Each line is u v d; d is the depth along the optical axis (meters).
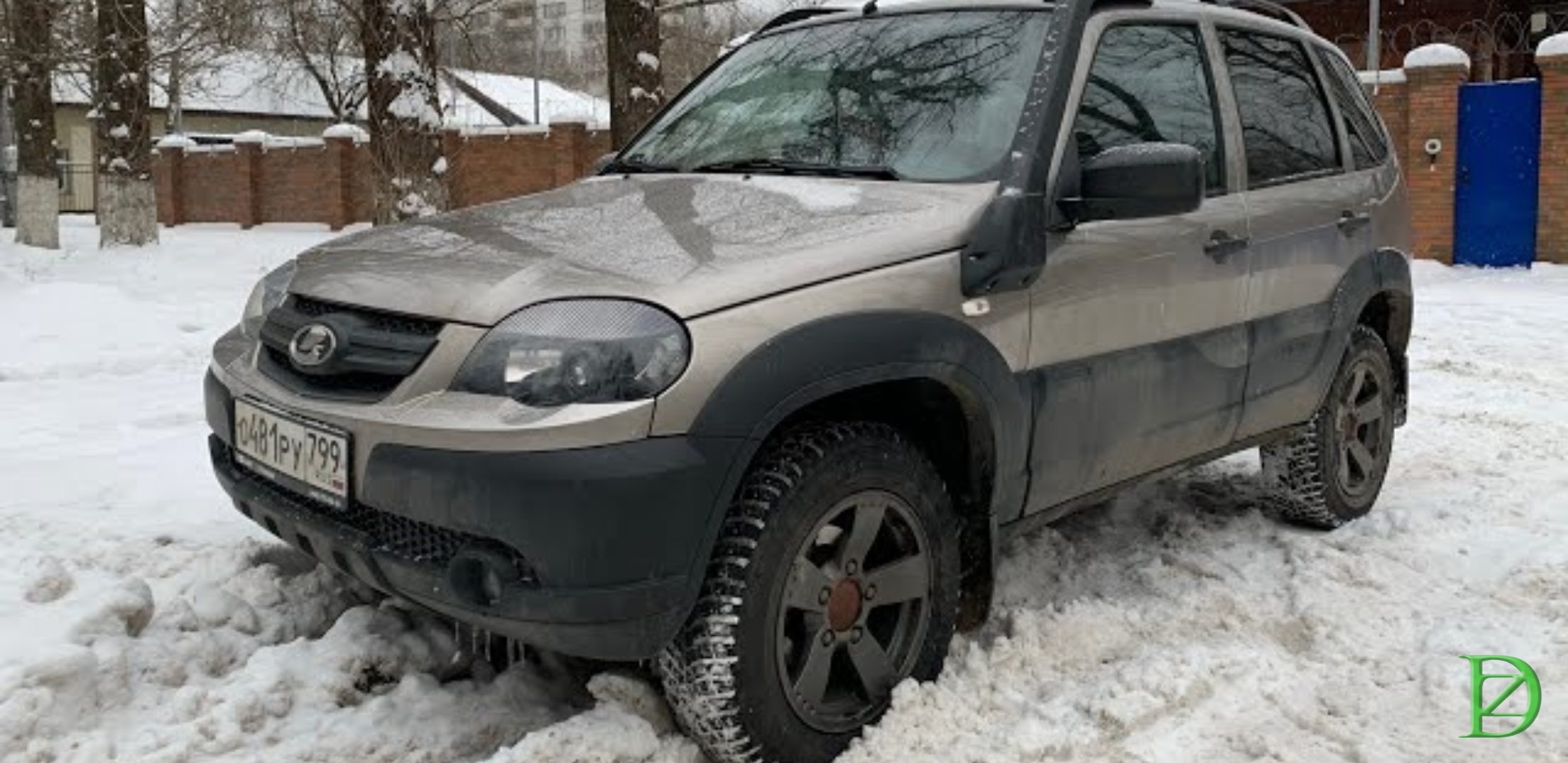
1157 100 3.99
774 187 3.57
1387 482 5.65
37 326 9.17
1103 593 4.25
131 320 9.73
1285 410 4.52
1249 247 4.20
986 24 3.95
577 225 3.30
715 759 3.02
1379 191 5.05
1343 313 4.70
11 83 17.41
